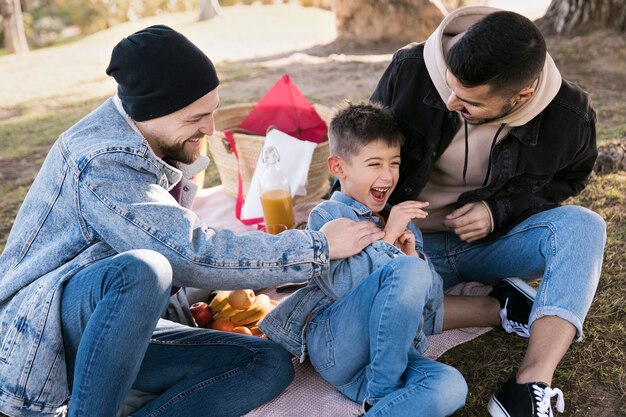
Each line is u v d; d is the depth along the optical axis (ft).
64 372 6.23
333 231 6.96
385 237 7.50
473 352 8.13
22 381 6.02
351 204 7.93
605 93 18.29
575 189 8.77
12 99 23.70
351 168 7.86
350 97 19.60
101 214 6.15
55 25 55.06
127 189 6.20
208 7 42.88
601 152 12.90
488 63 6.53
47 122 20.15
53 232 6.45
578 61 21.36
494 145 7.97
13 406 6.08
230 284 6.42
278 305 7.68
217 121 12.18
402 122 8.21
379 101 8.64
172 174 6.75
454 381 6.46
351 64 24.73
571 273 7.18
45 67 30.40
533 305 7.27
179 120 6.50
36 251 6.48
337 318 7.04
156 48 6.31
